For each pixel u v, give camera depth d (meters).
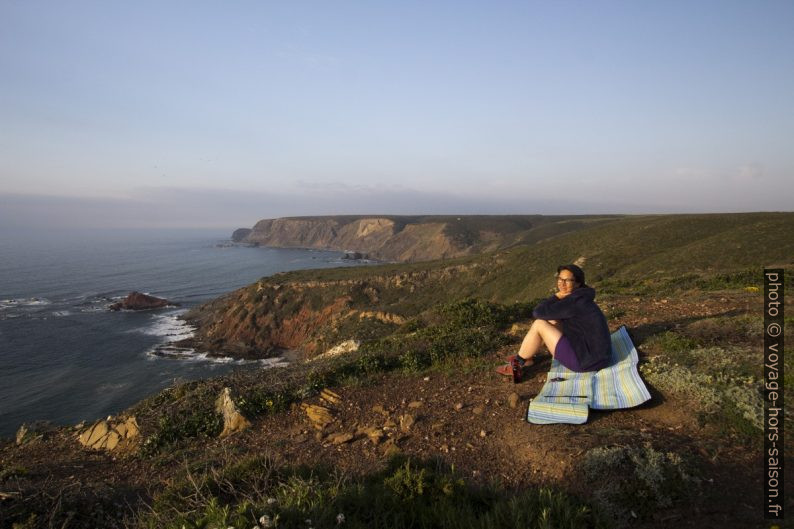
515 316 11.75
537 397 5.61
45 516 4.37
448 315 13.06
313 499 3.65
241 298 80.56
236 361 55.38
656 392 5.36
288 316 76.38
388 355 9.33
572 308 5.75
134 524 4.05
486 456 4.79
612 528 3.22
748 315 8.09
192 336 68.06
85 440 8.57
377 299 82.00
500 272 79.81
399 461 4.65
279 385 8.30
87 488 5.26
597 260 61.38
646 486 3.61
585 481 3.83
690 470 3.71
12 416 38.47
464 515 3.44
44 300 94.88
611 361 5.87
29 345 59.97
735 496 3.40
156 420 7.96
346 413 7.00
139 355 57.06
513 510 3.32
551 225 180.62
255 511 3.42
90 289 111.00
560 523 3.23
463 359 8.63
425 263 99.12
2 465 7.79
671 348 6.73
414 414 6.30
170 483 5.10
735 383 5.11
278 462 4.93
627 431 4.53
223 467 5.07
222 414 7.70
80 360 54.19
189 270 155.12
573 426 4.92
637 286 17.88
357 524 3.29
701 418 4.59
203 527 3.43
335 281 83.81
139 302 87.88
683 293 13.09
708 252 44.19
